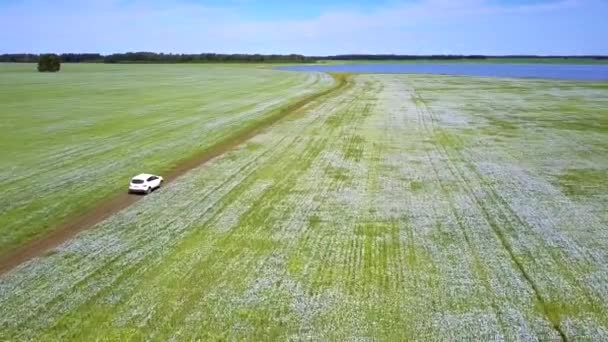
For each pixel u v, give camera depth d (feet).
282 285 61.21
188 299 57.93
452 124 176.04
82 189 98.43
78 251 70.74
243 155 128.88
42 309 55.83
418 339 50.42
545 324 53.11
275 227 80.07
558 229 79.05
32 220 82.28
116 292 59.41
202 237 75.97
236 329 52.06
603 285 61.21
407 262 67.72
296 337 50.67
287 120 183.32
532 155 128.67
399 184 103.91
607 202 91.45
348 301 57.57
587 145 139.33
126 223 81.51
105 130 158.92
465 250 71.51
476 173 111.96
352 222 82.38
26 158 122.01
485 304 57.00
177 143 140.15
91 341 50.06
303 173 112.06
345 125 172.96
